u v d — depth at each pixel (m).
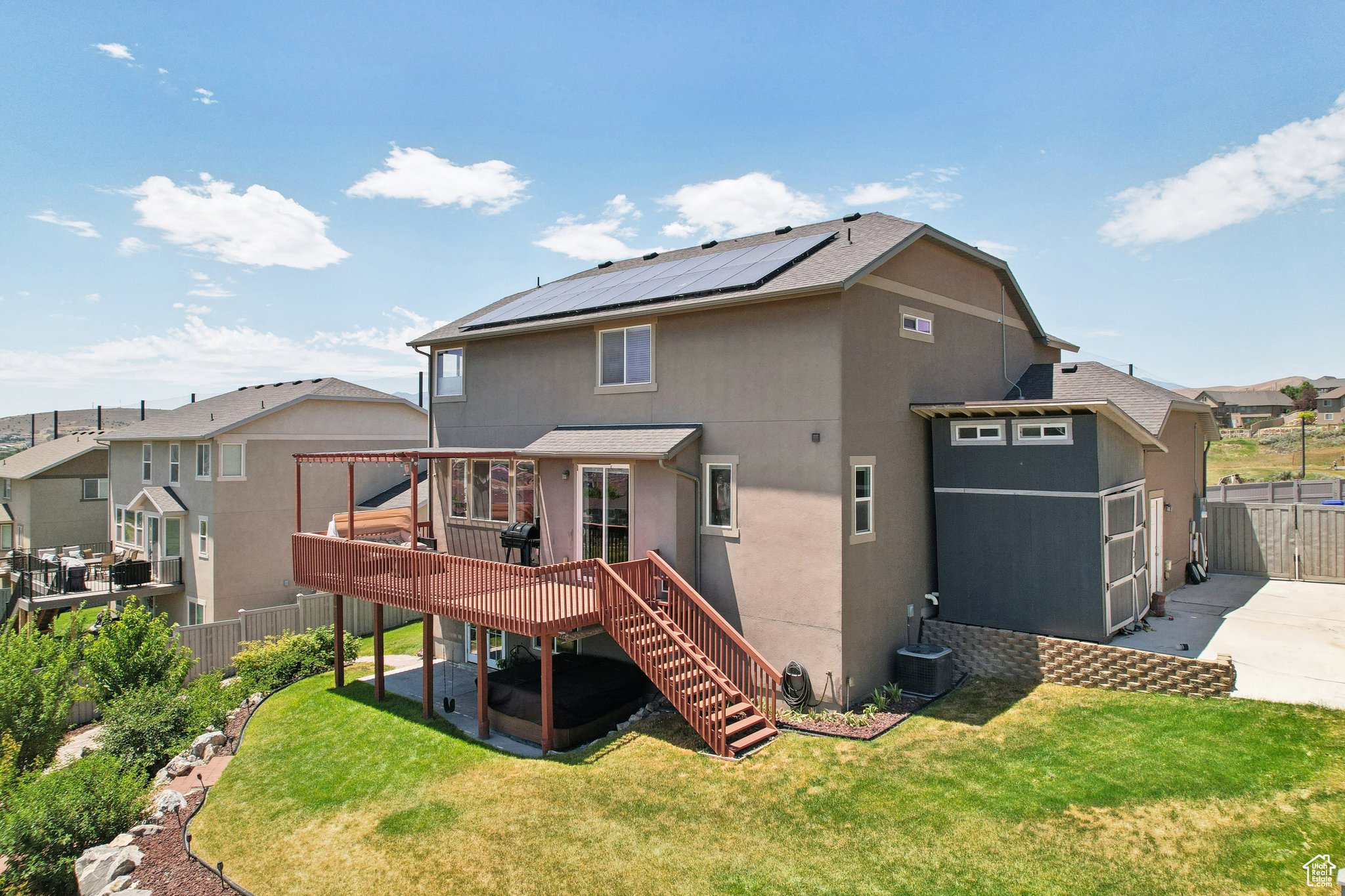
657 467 13.04
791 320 12.15
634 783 9.86
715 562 13.12
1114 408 11.92
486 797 9.91
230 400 28.62
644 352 14.33
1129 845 7.39
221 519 24.08
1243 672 10.97
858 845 7.93
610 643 14.10
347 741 12.66
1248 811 7.62
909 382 13.54
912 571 13.59
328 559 15.90
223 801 10.77
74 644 16.67
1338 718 9.25
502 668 15.98
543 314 16.08
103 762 10.77
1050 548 12.55
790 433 12.14
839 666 11.50
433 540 17.97
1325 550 17.41
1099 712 10.62
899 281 13.30
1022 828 7.89
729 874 7.63
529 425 16.44
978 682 12.61
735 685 12.37
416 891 7.81
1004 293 17.28
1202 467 19.22
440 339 17.92
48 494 34.25
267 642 19.06
